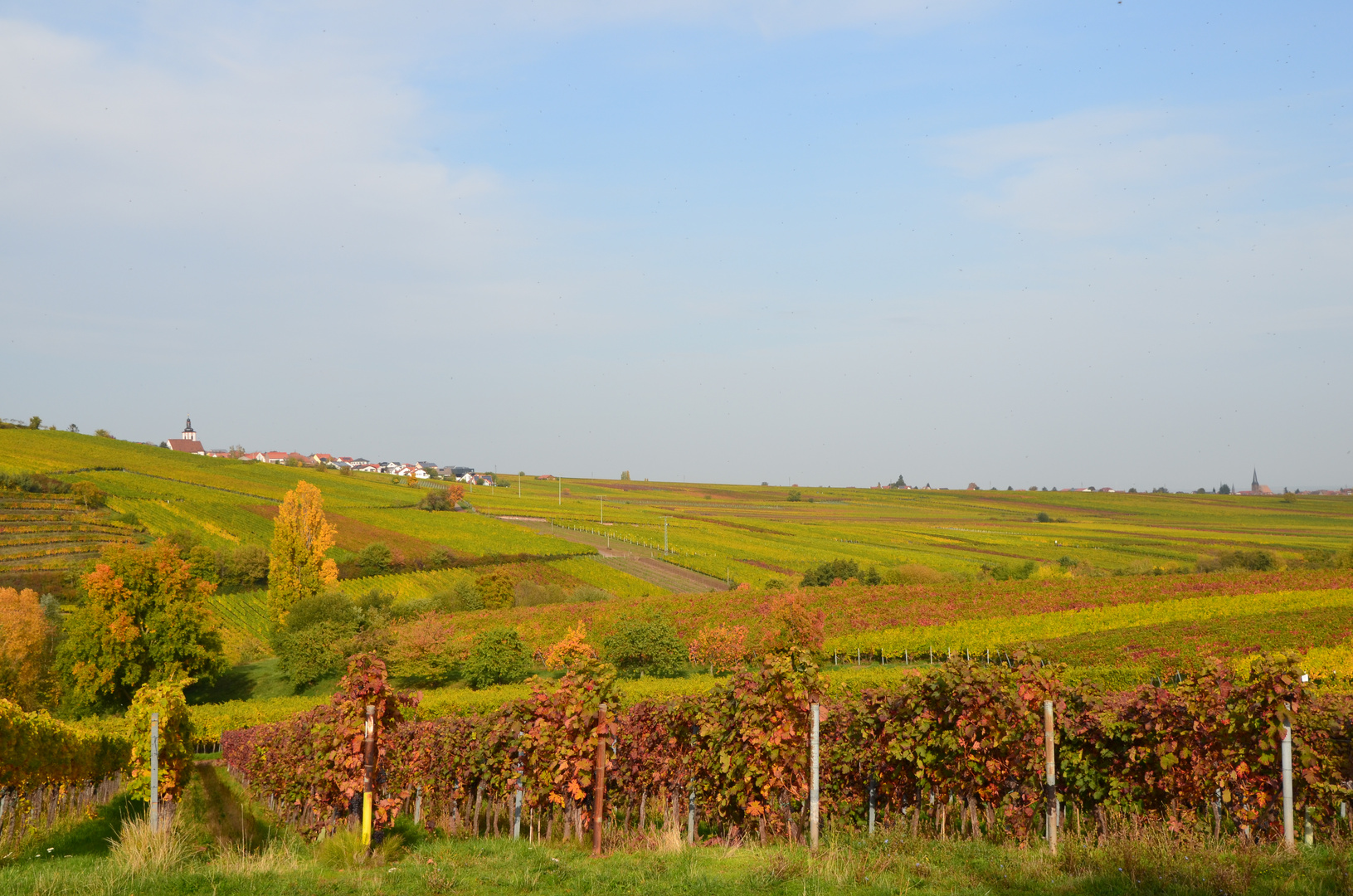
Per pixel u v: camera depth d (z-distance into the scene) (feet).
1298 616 178.70
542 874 34.47
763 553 422.41
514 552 367.04
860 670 164.04
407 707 46.93
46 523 316.40
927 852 35.22
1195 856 30.30
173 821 57.06
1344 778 36.83
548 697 46.09
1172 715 39.29
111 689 187.93
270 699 185.16
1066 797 43.11
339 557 329.11
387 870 35.60
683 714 51.60
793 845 39.63
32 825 59.72
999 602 223.71
